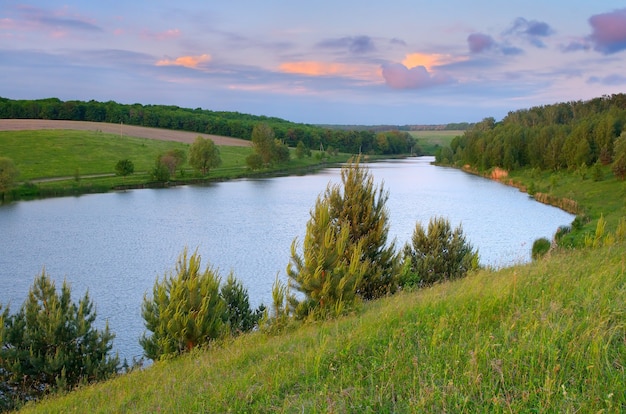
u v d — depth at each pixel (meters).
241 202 79.94
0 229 56.38
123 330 27.42
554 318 7.96
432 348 7.71
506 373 6.48
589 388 5.93
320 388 7.34
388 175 128.00
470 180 114.12
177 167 120.81
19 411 13.48
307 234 17.06
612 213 55.22
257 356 10.77
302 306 15.59
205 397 8.08
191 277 17.11
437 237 25.30
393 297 16.77
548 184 88.75
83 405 11.58
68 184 96.38
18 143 139.88
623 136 85.25
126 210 71.50
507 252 42.88
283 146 155.62
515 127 139.25
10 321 18.81
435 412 5.98
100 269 40.00
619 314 7.73
